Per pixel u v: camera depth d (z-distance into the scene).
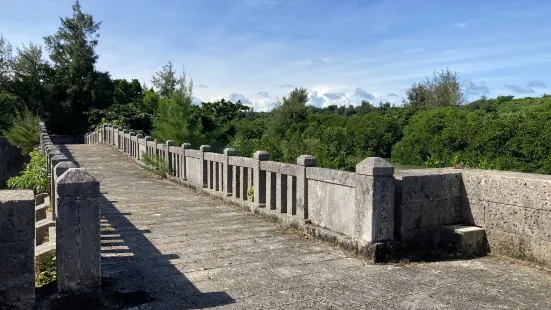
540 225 6.39
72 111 47.25
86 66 49.06
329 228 7.81
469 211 7.43
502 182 6.91
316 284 5.74
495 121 19.42
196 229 8.80
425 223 7.22
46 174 12.07
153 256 6.93
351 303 5.12
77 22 50.66
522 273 6.21
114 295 5.28
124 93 52.66
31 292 4.55
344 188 7.41
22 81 45.91
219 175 12.48
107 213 10.38
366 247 6.76
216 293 5.41
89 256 4.88
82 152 25.66
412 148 25.73
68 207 4.79
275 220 9.37
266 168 9.84
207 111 27.30
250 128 30.23
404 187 6.98
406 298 5.28
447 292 5.48
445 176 7.39
